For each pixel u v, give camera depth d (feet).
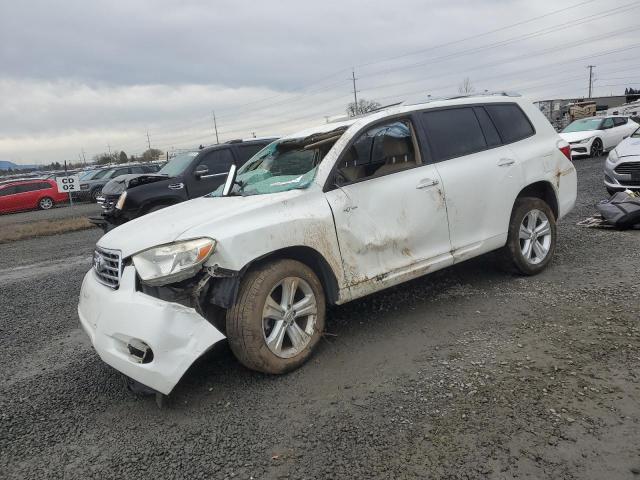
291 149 15.35
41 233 47.91
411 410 9.86
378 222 13.32
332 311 15.87
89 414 11.16
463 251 15.20
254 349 11.28
